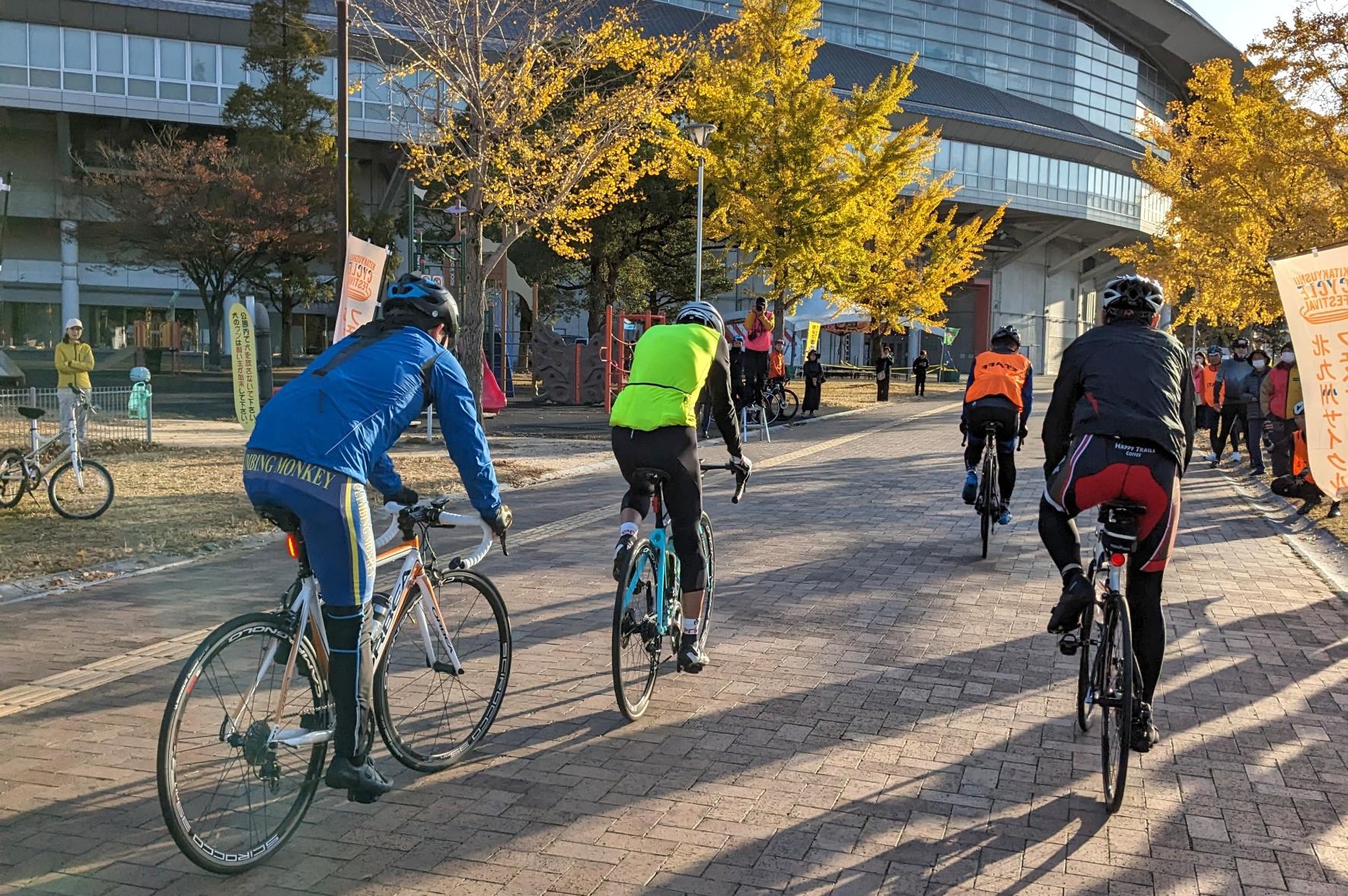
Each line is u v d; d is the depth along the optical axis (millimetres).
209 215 36688
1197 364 21250
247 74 47344
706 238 30438
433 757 4168
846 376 52344
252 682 3391
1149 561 3977
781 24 25734
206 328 53719
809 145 25328
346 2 13555
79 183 41688
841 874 3375
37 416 10070
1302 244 19062
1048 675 5438
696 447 4918
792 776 4148
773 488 12500
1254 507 12047
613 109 15750
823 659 5684
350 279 13453
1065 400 4176
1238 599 7219
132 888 3252
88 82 45750
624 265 41719
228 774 3326
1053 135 61844
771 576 7723
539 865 3424
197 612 6496
